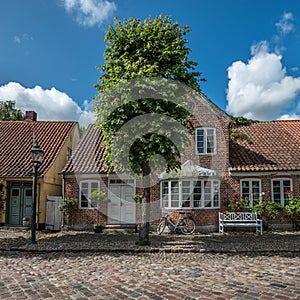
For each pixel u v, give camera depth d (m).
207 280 7.38
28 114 25.75
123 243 13.12
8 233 16.70
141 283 7.16
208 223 17.25
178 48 12.61
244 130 22.72
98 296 6.24
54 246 12.26
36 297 6.18
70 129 23.91
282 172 18.00
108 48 12.91
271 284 7.00
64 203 18.05
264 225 17.56
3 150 21.48
